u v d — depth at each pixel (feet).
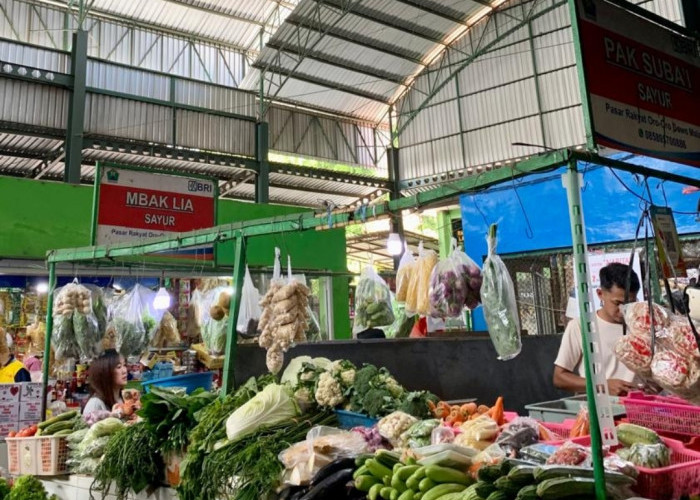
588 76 5.51
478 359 13.83
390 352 12.53
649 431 5.71
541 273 21.47
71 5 36.40
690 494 5.08
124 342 11.71
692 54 6.81
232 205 22.77
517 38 43.39
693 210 17.03
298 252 22.94
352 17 40.37
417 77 49.21
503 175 5.55
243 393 8.68
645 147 5.88
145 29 40.11
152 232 14.46
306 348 11.50
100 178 13.80
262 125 41.73
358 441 6.94
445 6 42.34
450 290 7.04
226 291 11.96
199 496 7.42
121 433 9.11
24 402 13.39
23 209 17.39
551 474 4.72
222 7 40.60
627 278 5.95
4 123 31.17
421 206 6.74
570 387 10.12
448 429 6.68
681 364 5.10
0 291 20.58
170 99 38.37
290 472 6.72
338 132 49.39
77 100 32.89
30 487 9.46
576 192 4.91
